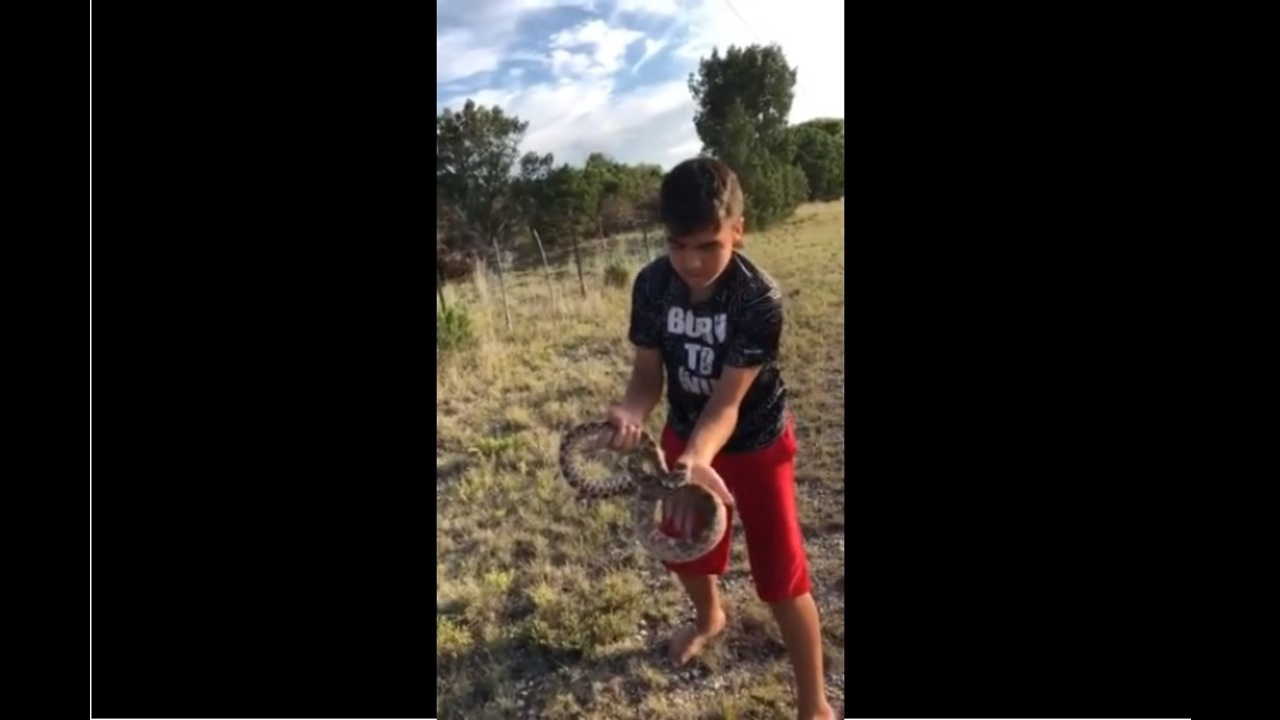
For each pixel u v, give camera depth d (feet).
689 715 8.11
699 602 8.21
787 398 7.70
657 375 7.75
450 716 8.38
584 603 8.55
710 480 6.93
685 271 7.02
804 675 7.89
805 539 8.39
